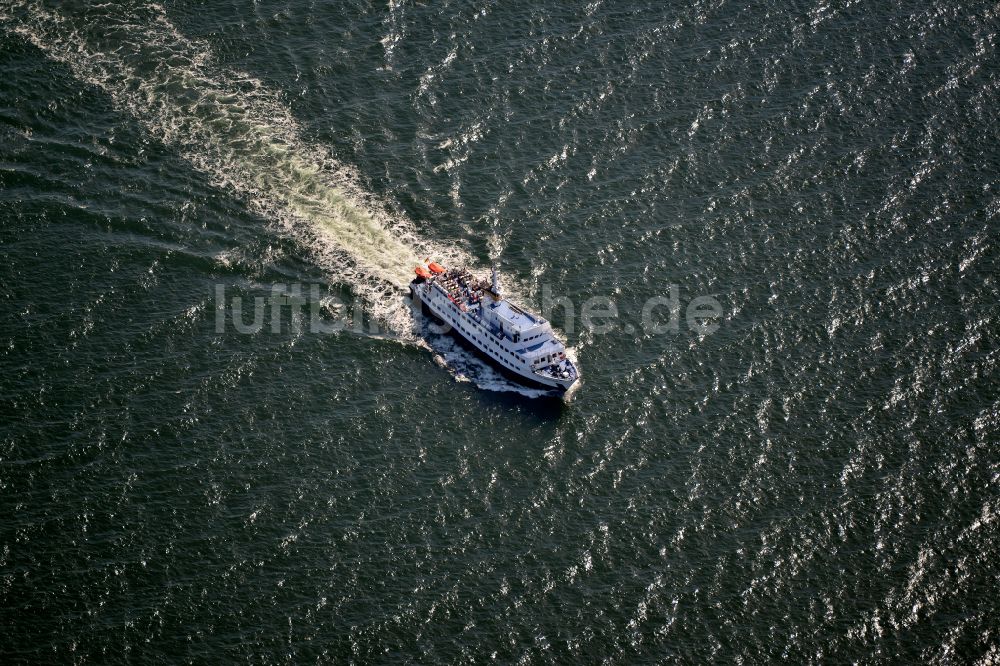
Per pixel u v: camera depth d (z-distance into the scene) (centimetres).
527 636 13725
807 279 17900
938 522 14875
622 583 14275
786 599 14138
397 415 16138
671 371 16738
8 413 15500
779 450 15725
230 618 13700
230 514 14725
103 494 14775
